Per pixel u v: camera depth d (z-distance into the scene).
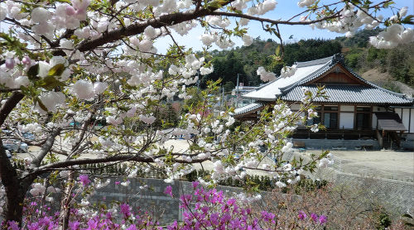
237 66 66.56
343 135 25.56
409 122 27.56
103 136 3.78
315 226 4.89
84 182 3.54
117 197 11.85
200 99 4.32
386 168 17.03
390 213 11.56
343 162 18.61
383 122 24.97
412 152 23.70
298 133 25.06
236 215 3.98
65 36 2.27
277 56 2.51
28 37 2.33
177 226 3.38
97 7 2.02
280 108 4.66
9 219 3.01
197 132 4.10
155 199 11.95
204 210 3.40
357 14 2.08
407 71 59.69
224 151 3.78
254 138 3.92
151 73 3.26
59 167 3.32
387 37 1.86
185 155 3.65
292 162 3.60
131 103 3.68
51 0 1.60
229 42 2.55
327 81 27.31
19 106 4.40
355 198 10.85
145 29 2.08
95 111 3.95
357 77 26.98
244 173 3.69
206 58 3.46
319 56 72.56
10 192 3.01
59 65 1.25
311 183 11.84
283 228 4.63
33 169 3.21
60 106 3.35
